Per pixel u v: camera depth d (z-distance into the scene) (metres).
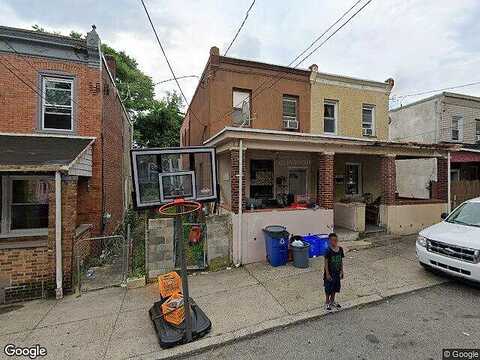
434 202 10.67
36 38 8.16
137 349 3.97
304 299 5.33
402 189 16.14
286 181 11.52
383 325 4.38
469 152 14.05
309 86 12.41
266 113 11.66
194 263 7.17
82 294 5.98
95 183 8.60
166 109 24.55
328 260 4.80
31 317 4.96
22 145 7.29
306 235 8.24
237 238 7.47
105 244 8.99
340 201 11.39
